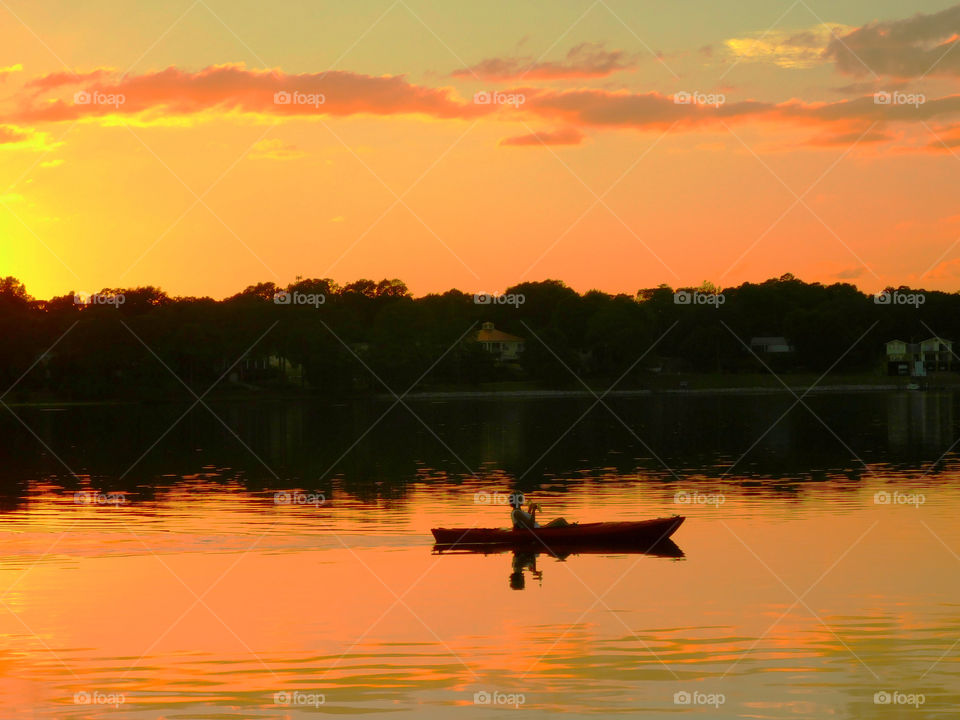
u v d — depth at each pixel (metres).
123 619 35.69
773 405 191.25
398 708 26.97
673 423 140.25
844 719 26.09
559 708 26.89
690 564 44.03
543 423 143.00
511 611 36.47
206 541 50.19
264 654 31.58
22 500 65.44
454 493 67.81
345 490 69.75
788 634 33.16
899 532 50.91
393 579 41.81
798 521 54.41
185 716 26.47
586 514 58.03
